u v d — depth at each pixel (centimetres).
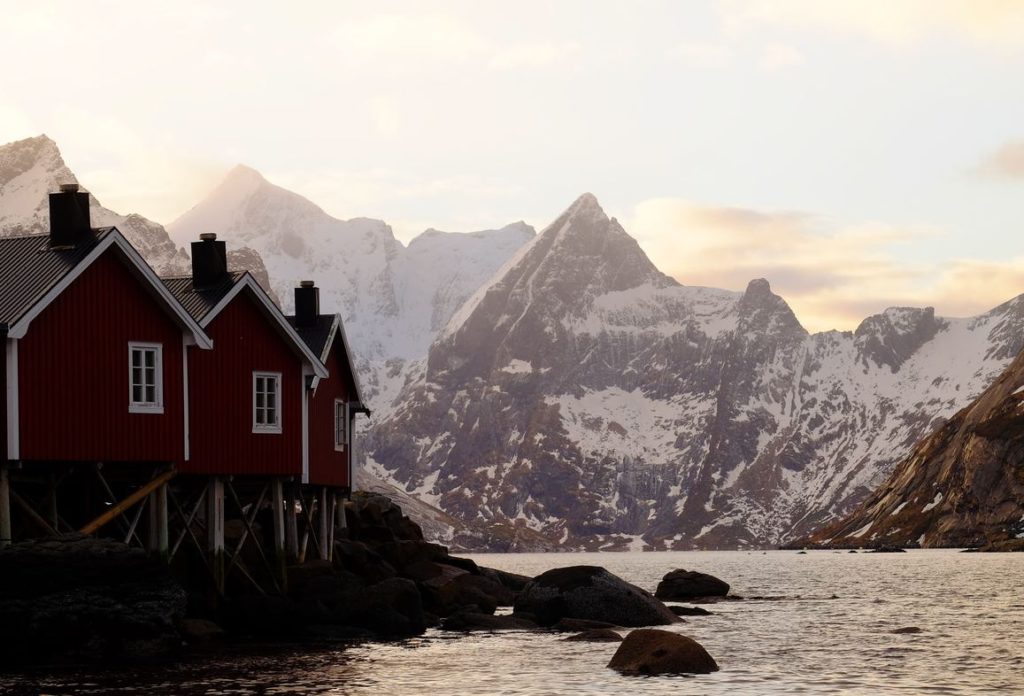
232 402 5381
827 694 4006
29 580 4216
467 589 7075
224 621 5194
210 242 5472
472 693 3966
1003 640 5788
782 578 15112
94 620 4328
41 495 4978
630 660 4553
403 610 5791
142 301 4747
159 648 4469
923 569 17338
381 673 4394
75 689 3847
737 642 5700
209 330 5331
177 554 5316
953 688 4172
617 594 6300
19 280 4544
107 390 4625
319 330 6425
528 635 5728
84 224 4719
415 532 8919
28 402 4400
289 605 5294
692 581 9594
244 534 5472
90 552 4331
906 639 5841
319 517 6384
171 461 4803
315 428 6112
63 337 4519
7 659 4188
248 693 3847
